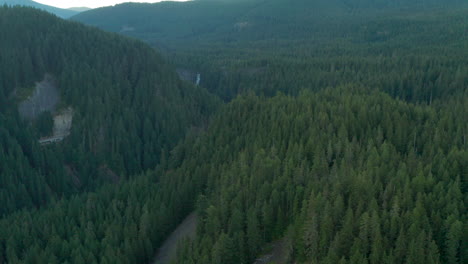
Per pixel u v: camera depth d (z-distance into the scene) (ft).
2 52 481.87
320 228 220.23
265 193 261.24
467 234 200.03
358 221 215.31
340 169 264.11
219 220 257.34
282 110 382.83
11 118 438.40
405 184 230.68
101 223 300.20
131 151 469.98
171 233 304.50
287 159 294.05
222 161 341.21
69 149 451.94
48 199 396.98
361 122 336.70
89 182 435.53
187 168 347.36
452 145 288.92
